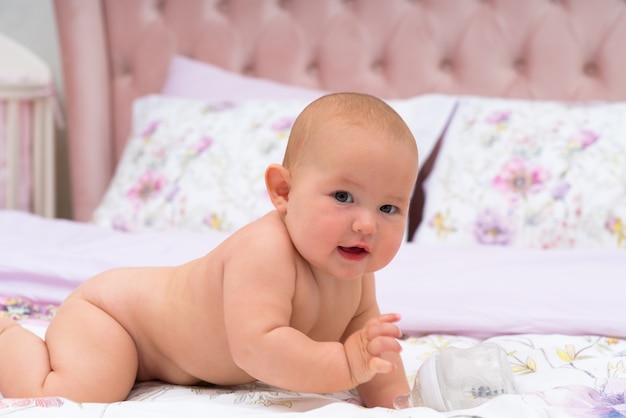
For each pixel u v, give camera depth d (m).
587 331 1.35
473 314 1.40
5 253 1.76
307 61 2.74
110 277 1.16
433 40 2.62
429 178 2.25
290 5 2.75
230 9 2.79
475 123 2.24
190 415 0.94
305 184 0.99
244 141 2.27
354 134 0.97
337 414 0.92
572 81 2.52
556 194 1.98
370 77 2.68
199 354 1.09
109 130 2.87
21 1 3.13
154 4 2.86
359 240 0.97
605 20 2.50
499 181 2.06
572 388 0.98
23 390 1.06
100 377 1.07
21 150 2.90
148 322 1.11
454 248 1.91
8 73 2.94
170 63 2.81
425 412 0.90
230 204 2.15
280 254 1.00
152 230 2.21
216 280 1.05
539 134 2.13
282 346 0.96
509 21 2.56
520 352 1.23
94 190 2.83
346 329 1.15
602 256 1.75
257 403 1.03
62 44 2.80
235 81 2.67
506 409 0.90
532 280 1.61
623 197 1.94
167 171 2.27
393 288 1.55
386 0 2.66
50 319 1.47
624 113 2.14
